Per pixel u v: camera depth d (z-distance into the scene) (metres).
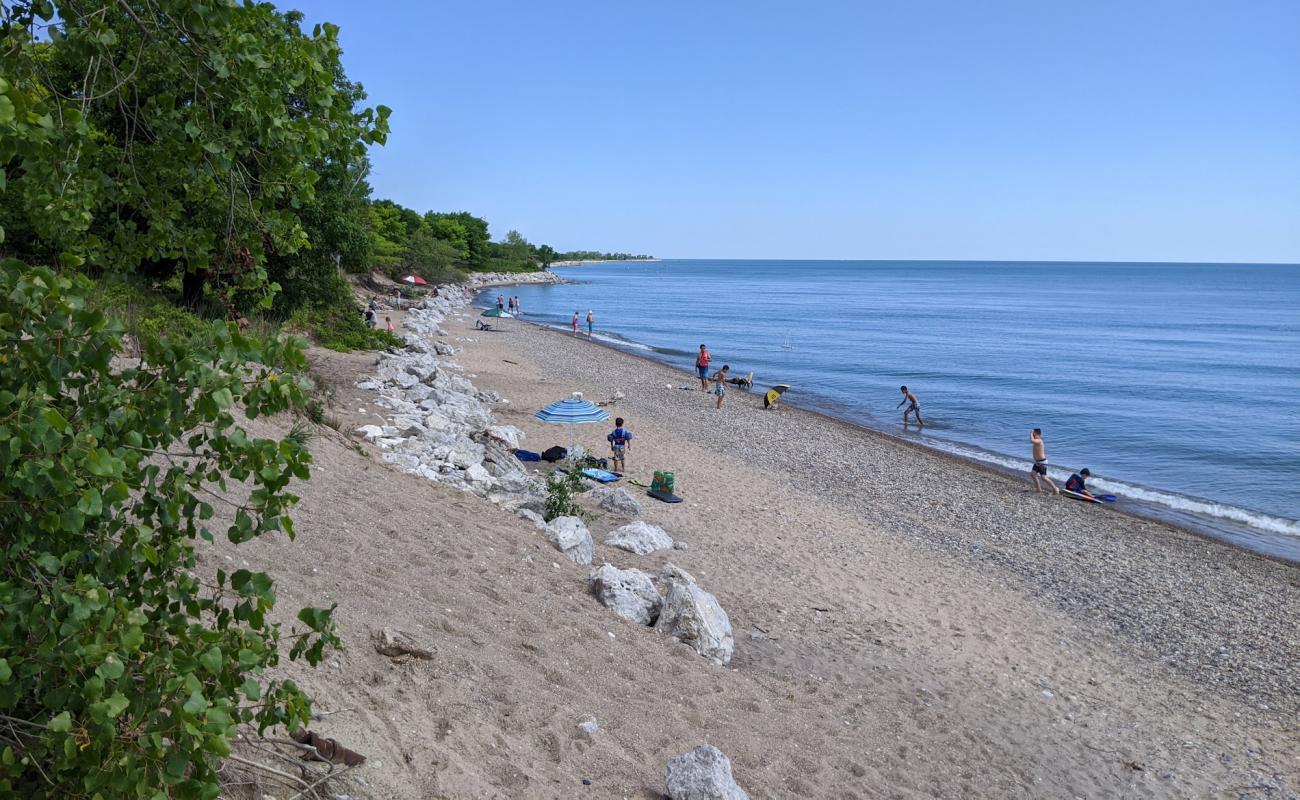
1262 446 33.28
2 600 2.59
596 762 6.66
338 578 8.38
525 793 5.84
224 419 3.03
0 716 2.93
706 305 117.88
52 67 4.12
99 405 2.88
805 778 7.70
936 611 14.27
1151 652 13.77
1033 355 63.50
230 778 4.49
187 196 4.16
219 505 9.21
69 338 2.69
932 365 56.78
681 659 9.70
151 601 3.22
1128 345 71.81
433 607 8.57
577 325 67.19
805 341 71.81
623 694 8.25
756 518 18.47
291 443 3.05
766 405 36.12
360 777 5.13
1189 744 10.66
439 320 59.81
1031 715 10.84
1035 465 24.98
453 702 6.76
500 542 11.52
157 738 2.68
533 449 23.00
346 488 11.48
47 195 3.28
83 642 2.62
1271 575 18.44
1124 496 25.55
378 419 18.31
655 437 26.86
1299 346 72.06
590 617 9.88
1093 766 9.74
